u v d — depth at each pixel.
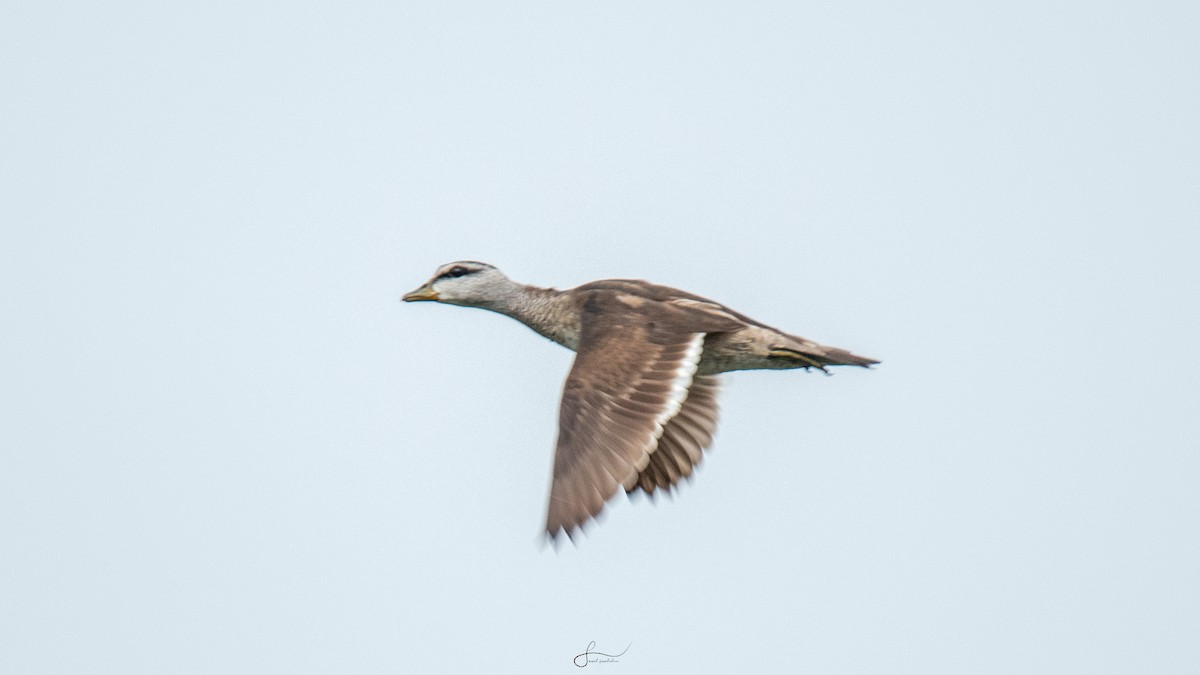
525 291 17.67
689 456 15.37
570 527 12.77
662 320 14.94
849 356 15.66
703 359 15.60
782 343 15.43
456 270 17.83
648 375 13.85
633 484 15.20
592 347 14.30
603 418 13.41
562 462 13.16
